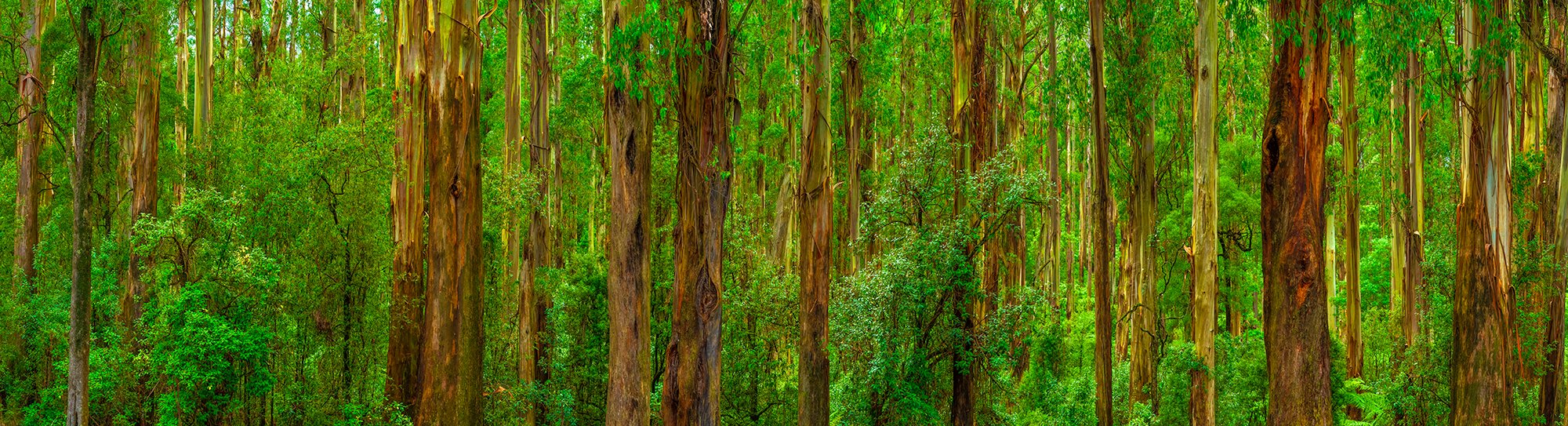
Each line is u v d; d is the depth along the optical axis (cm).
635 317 1580
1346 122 2614
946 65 2533
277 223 1823
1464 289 1919
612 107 1584
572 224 2988
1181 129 2430
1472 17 1916
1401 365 2256
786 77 2881
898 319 2050
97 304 1814
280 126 1908
